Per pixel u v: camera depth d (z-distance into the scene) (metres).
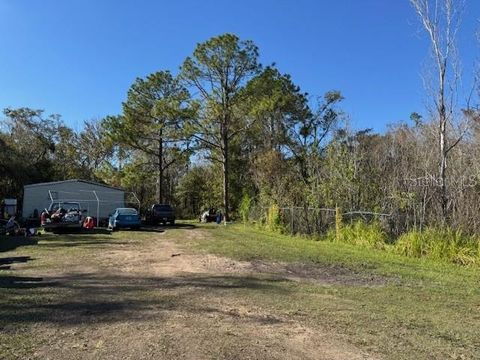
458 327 7.05
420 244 15.70
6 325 6.67
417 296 9.38
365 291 9.83
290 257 15.34
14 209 36.91
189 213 57.72
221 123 42.47
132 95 43.78
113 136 44.25
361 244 18.58
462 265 13.94
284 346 5.92
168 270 12.52
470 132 20.95
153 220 38.22
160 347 5.78
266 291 9.62
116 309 7.79
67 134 61.28
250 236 25.00
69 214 27.78
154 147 48.00
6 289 9.34
